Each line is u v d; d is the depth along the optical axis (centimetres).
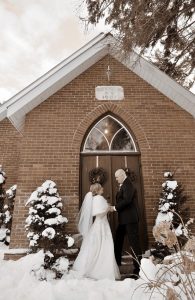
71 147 696
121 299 339
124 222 508
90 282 408
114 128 753
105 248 477
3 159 916
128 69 810
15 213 615
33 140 696
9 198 801
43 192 581
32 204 573
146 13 675
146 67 757
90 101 755
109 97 764
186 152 712
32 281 414
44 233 509
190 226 600
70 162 680
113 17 739
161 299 324
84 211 516
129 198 508
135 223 506
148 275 357
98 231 491
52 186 594
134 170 700
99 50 778
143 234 635
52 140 701
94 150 721
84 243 492
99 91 770
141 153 704
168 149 712
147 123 738
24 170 662
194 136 732
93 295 340
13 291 373
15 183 883
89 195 528
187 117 755
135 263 482
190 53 935
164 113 754
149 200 651
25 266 486
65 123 723
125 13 720
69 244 499
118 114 745
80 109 743
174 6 736
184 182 679
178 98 757
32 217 548
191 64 989
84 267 458
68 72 736
